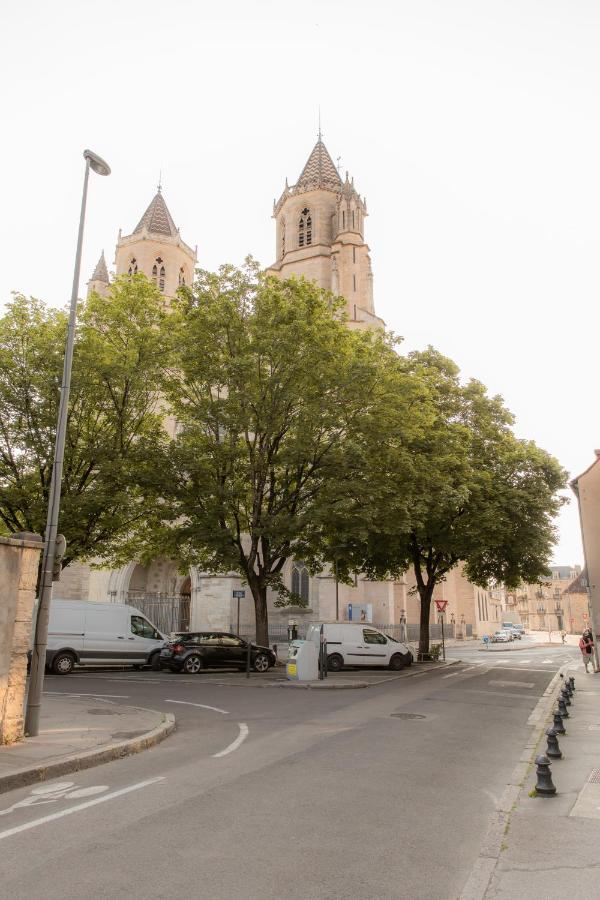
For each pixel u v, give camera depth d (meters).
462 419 30.77
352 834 5.71
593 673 23.84
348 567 31.08
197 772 8.06
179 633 24.42
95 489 22.91
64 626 23.67
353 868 4.94
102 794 7.02
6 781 7.26
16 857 5.14
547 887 4.49
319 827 5.90
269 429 23.19
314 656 20.81
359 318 55.28
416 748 9.66
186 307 24.48
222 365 23.73
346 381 22.41
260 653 24.36
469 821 6.14
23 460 23.12
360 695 16.72
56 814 6.26
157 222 62.47
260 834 5.69
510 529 27.30
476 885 4.54
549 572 29.84
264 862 5.04
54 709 12.87
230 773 8.00
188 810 6.39
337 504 21.81
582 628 97.56
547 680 21.28
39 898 4.39
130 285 24.98
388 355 24.95
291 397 22.80
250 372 22.97
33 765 7.81
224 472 24.39
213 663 23.42
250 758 8.91
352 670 25.56
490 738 10.59
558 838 5.47
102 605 24.69
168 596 44.25
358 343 24.94
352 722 12.12
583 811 6.21
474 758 9.02
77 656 23.67
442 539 28.08
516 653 43.09
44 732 10.23
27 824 5.96
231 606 41.38
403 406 23.97
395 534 24.39
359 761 8.72
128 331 24.20
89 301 24.83
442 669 26.89
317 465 23.86
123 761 8.83
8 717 9.21
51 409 22.62
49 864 4.99
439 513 25.45
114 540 27.02
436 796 7.01
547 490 28.70
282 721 12.27
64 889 4.53
